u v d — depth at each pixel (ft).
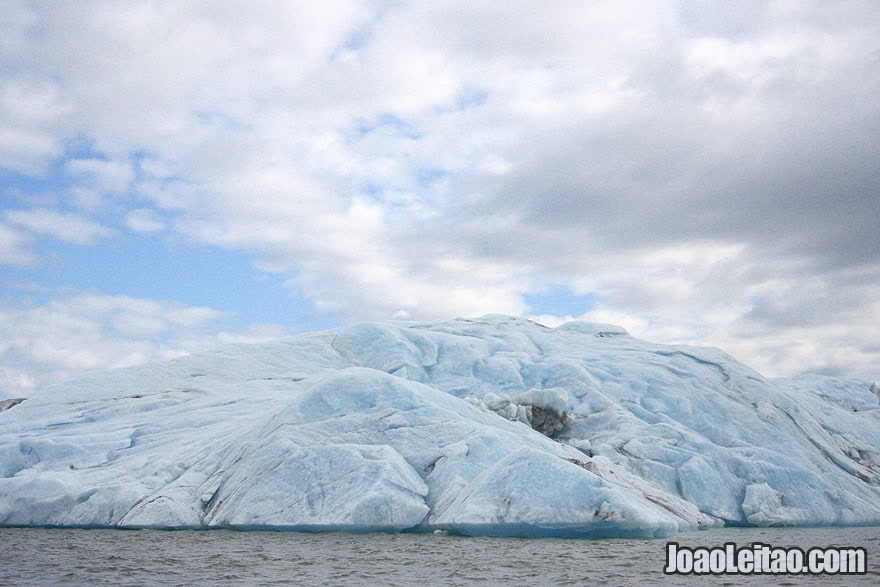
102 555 63.62
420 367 137.28
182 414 110.32
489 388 129.39
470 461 81.92
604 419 115.34
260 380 129.70
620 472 96.99
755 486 101.35
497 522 71.92
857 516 102.83
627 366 130.82
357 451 81.87
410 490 77.92
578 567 56.70
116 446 100.94
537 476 74.64
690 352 137.90
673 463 103.65
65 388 122.31
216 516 81.82
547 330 162.71
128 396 118.93
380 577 52.54
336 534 76.54
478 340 146.72
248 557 61.98
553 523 71.10
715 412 118.42
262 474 82.74
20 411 115.44
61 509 85.61
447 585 49.42
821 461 112.68
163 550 66.33
